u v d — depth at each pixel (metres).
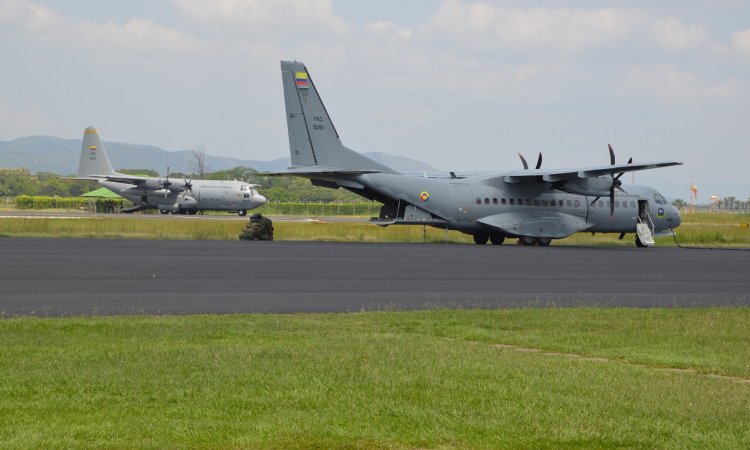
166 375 13.85
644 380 14.15
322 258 41.88
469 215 61.81
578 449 10.14
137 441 10.11
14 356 15.29
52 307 22.48
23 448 9.72
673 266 42.84
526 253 50.72
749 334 20.03
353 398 12.50
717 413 11.80
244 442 10.13
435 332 19.81
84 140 138.75
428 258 43.97
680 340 19.12
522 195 63.75
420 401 12.37
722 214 187.25
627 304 26.30
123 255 40.62
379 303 24.98
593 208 65.94
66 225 63.62
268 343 17.25
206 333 18.39
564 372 14.73
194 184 125.12
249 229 59.88
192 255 41.62
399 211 62.00
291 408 11.83
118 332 18.34
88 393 12.52
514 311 23.59
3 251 41.69
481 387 13.36
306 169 58.25
